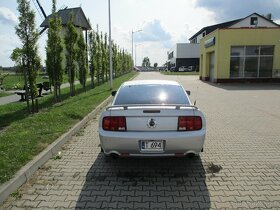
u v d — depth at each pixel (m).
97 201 3.79
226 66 23.70
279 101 13.11
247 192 4.03
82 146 6.22
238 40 23.25
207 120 9.02
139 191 4.08
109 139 4.42
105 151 4.54
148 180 4.46
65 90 18.62
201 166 5.03
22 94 13.25
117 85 22.55
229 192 4.03
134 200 3.82
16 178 4.14
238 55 23.67
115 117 4.46
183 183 4.34
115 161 5.28
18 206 3.66
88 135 7.15
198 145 4.42
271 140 6.68
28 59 9.34
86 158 5.45
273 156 5.55
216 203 3.72
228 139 6.77
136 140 4.34
